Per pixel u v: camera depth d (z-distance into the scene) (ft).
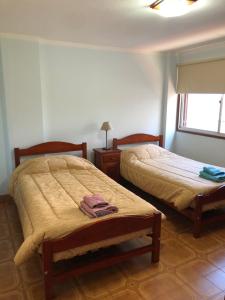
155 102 15.65
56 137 13.10
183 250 8.41
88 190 9.11
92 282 6.97
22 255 6.11
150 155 13.67
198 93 14.42
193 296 6.47
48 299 6.28
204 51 13.79
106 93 13.98
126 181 14.10
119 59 13.97
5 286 6.83
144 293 6.56
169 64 15.20
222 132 13.96
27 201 8.23
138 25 9.51
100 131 14.24
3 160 12.21
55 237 6.26
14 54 11.15
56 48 12.26
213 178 9.84
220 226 10.04
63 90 12.82
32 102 11.87
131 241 8.89
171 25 9.48
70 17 8.64
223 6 7.52
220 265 7.68
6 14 8.35
